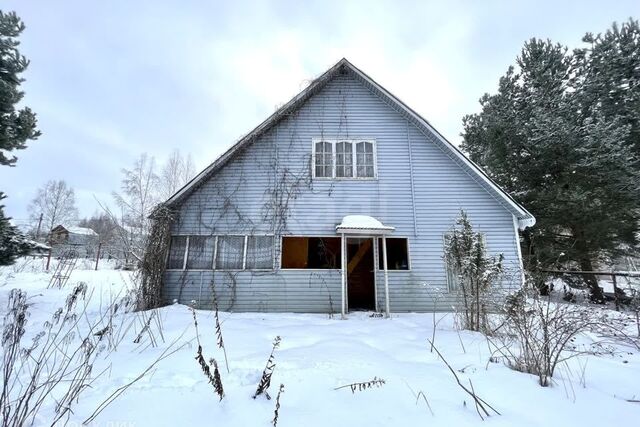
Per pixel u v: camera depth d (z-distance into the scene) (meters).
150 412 2.53
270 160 10.04
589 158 11.55
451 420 2.46
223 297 9.11
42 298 8.78
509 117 13.72
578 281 11.44
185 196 9.65
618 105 12.51
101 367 3.69
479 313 6.30
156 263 8.74
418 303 9.10
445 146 9.97
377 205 9.73
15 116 8.27
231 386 3.09
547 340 3.68
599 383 3.53
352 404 2.72
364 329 6.20
